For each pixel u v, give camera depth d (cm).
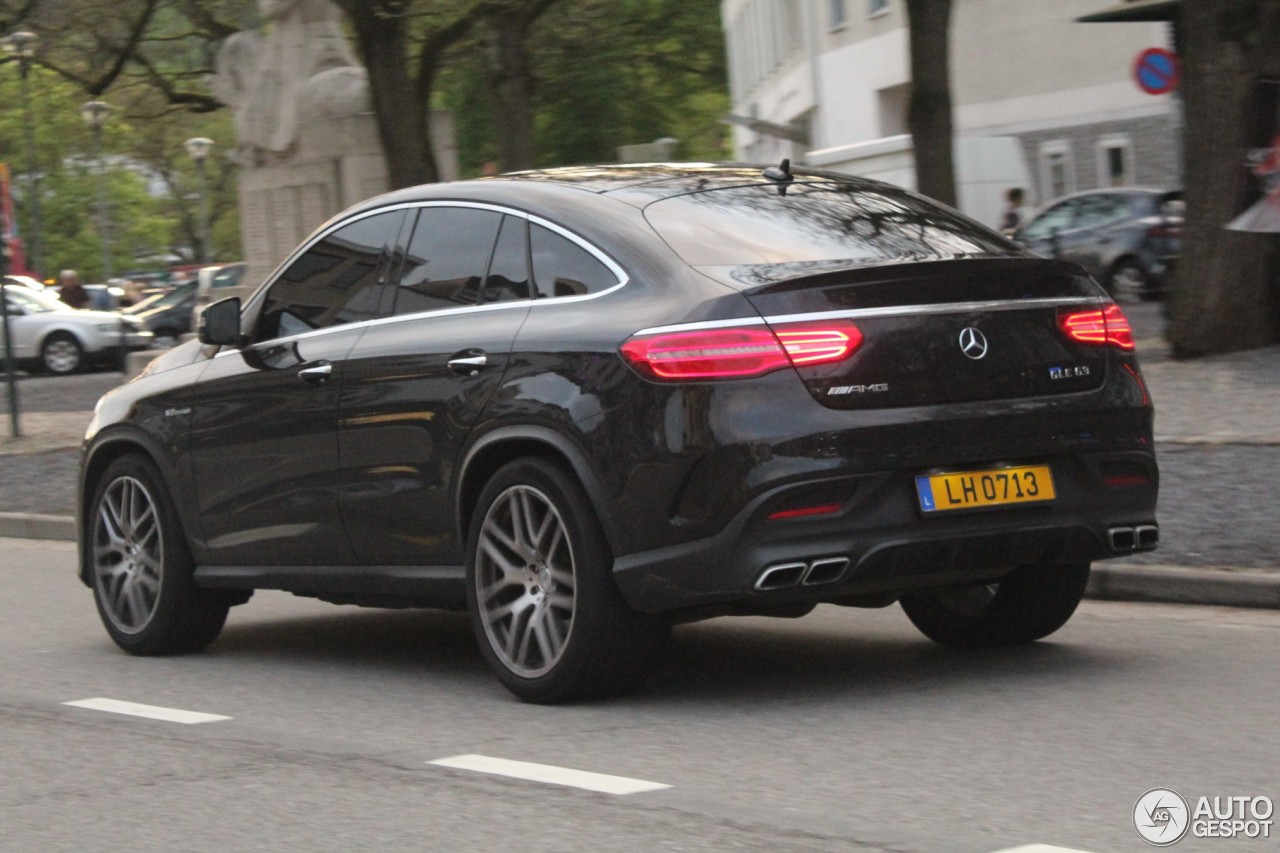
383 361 999
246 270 3934
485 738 869
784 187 981
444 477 961
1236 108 2388
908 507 855
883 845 654
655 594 862
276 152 3809
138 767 848
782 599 852
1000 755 788
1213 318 2434
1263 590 1171
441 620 1304
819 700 925
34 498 2177
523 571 936
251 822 732
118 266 11506
